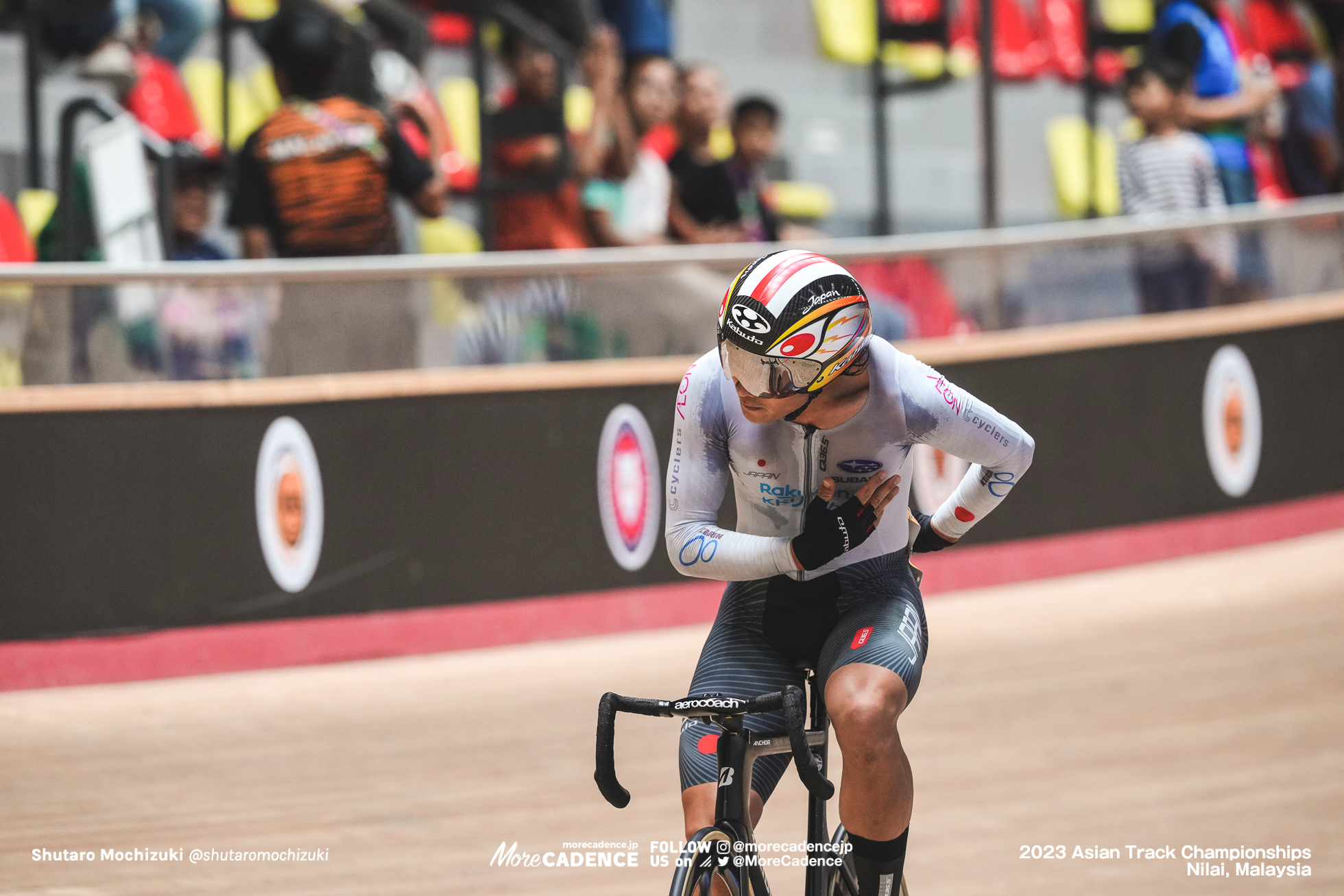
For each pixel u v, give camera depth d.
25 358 15.54
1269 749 12.95
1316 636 16.75
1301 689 14.79
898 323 19.69
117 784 11.99
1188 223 21.59
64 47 22.16
